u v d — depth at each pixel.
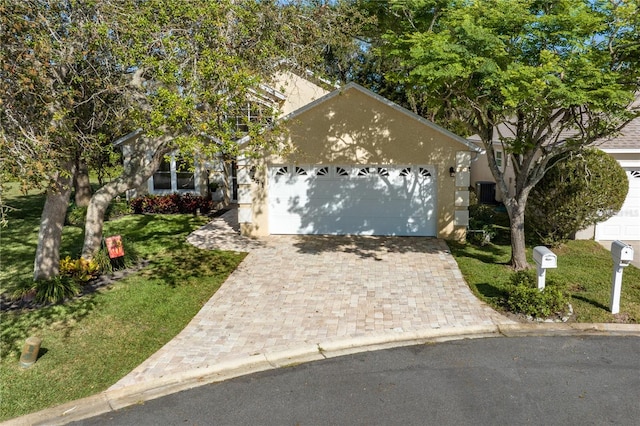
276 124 11.62
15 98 8.69
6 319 9.55
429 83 10.65
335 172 15.41
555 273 11.95
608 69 10.32
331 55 19.73
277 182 15.62
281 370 7.76
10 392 7.21
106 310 9.95
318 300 10.48
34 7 9.26
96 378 7.57
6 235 16.38
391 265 12.76
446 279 11.66
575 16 9.79
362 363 7.93
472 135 23.45
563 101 9.74
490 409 6.61
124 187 12.09
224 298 10.63
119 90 10.33
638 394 6.93
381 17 13.48
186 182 20.77
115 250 12.05
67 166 10.55
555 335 8.87
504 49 10.32
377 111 14.80
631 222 15.06
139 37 9.56
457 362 7.91
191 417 6.61
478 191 21.17
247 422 6.45
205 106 9.66
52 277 10.82
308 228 15.81
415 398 6.90
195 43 9.80
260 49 10.98
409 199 15.34
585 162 12.82
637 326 9.12
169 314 9.80
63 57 9.38
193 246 14.69
